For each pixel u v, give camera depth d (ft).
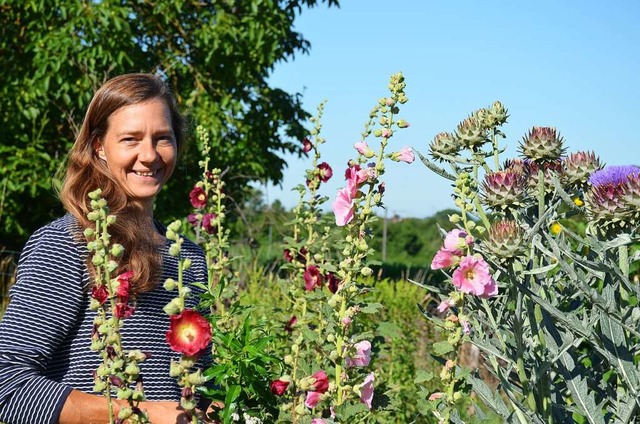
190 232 37.37
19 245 49.83
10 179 44.88
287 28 51.80
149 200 9.46
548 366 8.73
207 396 8.96
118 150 9.04
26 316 8.06
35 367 8.02
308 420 8.70
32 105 46.32
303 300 14.44
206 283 10.17
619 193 8.98
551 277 10.70
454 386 9.16
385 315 23.21
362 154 9.27
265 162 53.26
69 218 8.70
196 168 50.39
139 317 8.76
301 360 10.28
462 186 8.66
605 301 8.45
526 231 9.37
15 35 50.06
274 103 53.93
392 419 14.28
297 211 15.64
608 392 9.95
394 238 126.52
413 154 9.21
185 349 6.53
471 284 8.05
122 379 6.95
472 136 10.47
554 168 10.66
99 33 45.68
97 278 7.36
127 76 9.32
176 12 50.06
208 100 49.34
